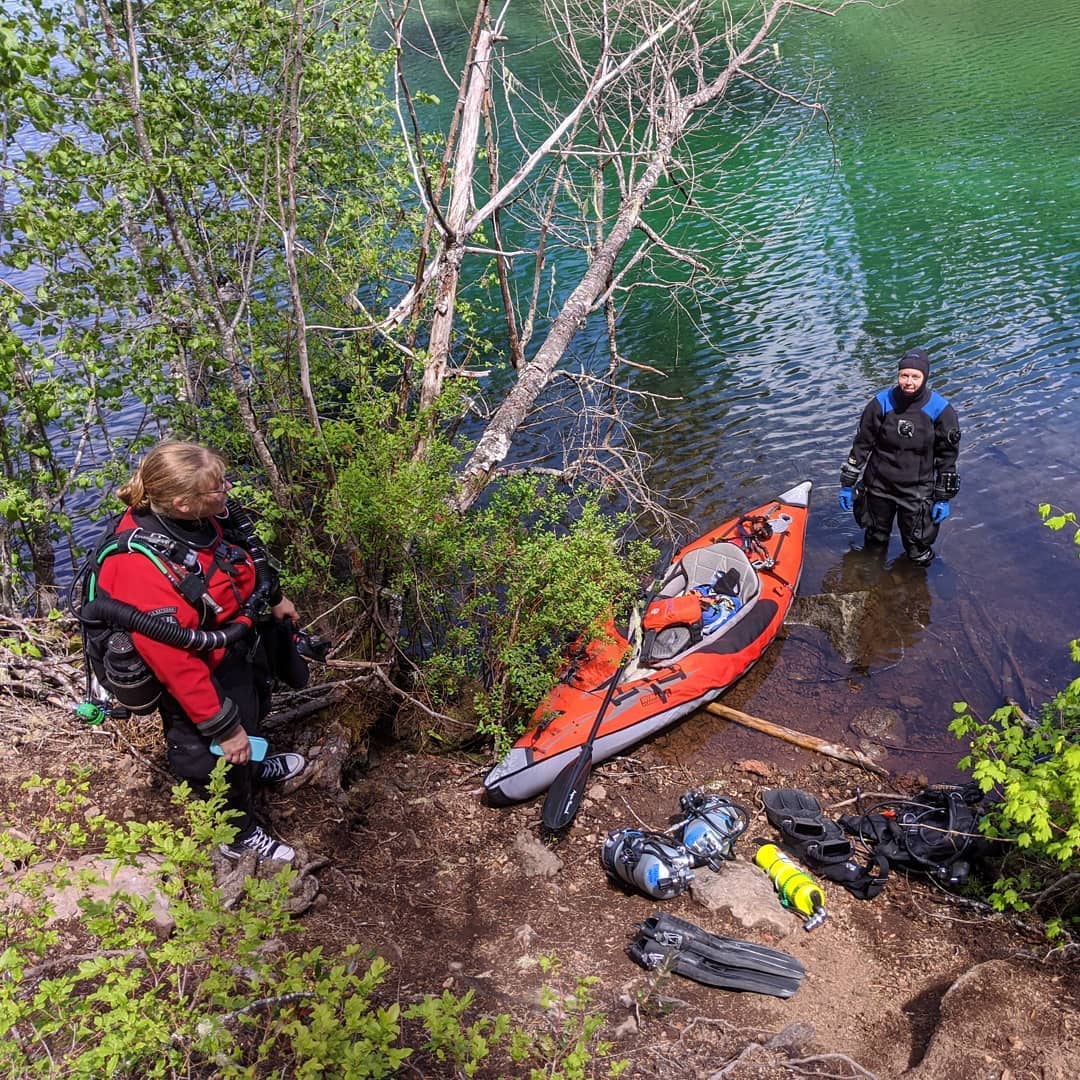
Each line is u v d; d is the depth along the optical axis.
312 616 5.70
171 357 6.02
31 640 4.75
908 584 7.30
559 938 3.98
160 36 6.09
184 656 3.07
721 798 4.96
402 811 4.86
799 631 6.90
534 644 5.54
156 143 5.93
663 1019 3.42
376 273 6.91
